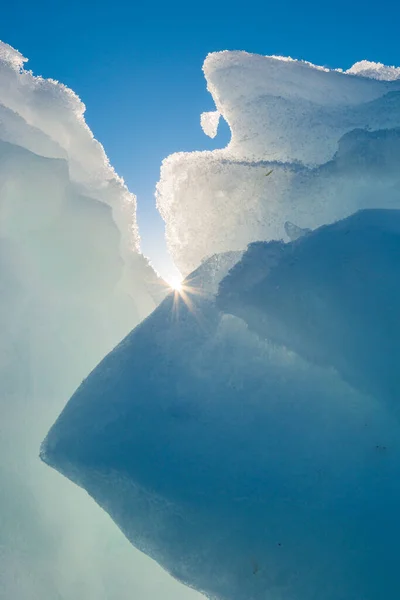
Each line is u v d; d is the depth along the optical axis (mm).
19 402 4430
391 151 4008
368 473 2668
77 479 2871
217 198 4539
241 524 2568
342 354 2965
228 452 2768
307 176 4234
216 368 3131
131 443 2836
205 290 3533
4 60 5332
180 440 2822
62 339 4777
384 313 2926
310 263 3232
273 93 5141
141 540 2697
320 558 2471
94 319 4965
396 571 2379
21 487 4262
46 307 4730
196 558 2592
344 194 4152
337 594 2398
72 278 4852
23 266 4656
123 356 3252
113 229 5023
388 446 2742
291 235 3725
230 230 4523
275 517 2561
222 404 2969
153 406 2969
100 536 4453
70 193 4969
